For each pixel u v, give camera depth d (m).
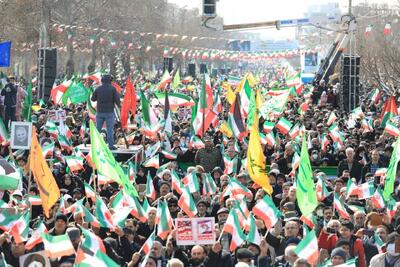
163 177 24.58
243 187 22.27
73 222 19.48
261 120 37.94
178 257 17.98
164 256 17.94
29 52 93.75
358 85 59.81
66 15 90.88
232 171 27.75
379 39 91.94
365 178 27.50
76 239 16.91
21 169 23.47
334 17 63.81
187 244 17.59
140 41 106.31
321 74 74.81
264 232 20.48
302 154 19.62
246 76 34.47
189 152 31.05
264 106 38.59
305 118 41.69
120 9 103.19
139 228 20.05
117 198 20.34
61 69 111.75
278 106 38.69
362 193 23.11
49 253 15.30
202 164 29.34
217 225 19.50
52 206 20.14
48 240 15.41
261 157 21.52
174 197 21.75
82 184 25.25
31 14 84.00
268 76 111.75
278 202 23.84
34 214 22.08
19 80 71.62
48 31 71.31
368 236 19.23
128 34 99.94
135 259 17.39
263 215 18.73
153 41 110.19
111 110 31.56
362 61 84.81
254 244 17.97
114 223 18.80
